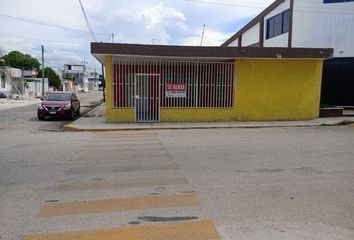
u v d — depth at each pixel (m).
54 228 4.13
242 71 16.86
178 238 3.86
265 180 6.23
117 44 14.91
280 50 16.14
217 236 3.91
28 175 6.56
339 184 5.99
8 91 48.41
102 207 4.83
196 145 10.08
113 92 16.28
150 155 8.52
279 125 15.50
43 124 16.84
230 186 5.84
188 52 15.48
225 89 16.94
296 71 17.25
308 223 4.30
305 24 22.64
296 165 7.42
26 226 4.19
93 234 3.96
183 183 6.01
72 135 12.73
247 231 4.05
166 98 16.64
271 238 3.87
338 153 8.77
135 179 6.27
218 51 15.77
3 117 20.34
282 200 5.15
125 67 16.28
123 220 4.37
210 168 7.13
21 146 10.00
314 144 10.21
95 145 10.14
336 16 21.56
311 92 17.50
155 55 15.23
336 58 21.73
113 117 16.41
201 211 4.68
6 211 4.69
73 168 7.12
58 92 20.56
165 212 4.64
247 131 13.79
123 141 11.00
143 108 16.56
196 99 16.81
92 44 14.80
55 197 5.26
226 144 10.25
